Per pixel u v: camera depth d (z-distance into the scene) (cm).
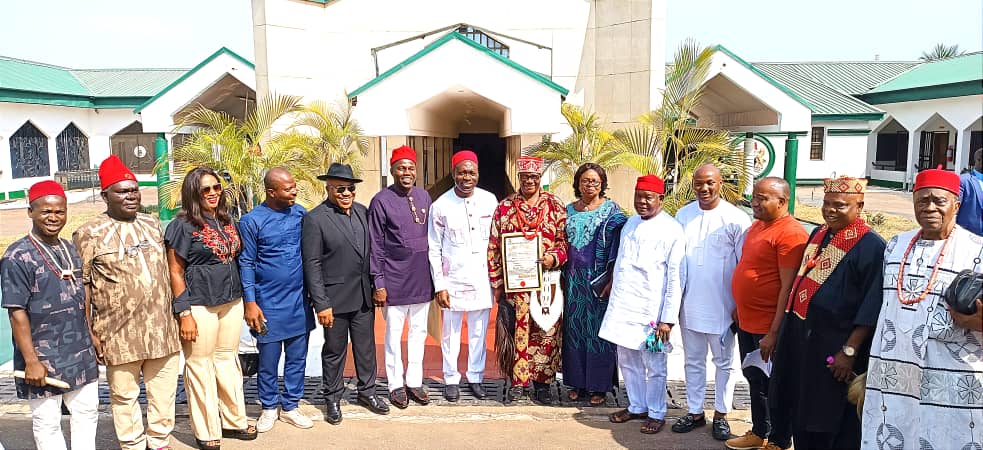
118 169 418
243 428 491
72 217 1805
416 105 910
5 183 2188
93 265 414
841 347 393
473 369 578
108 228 418
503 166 1519
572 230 538
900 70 2986
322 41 1203
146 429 491
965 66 2488
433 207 552
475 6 1202
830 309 395
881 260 380
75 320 404
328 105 1206
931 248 344
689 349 496
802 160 2659
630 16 1141
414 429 512
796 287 415
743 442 470
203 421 467
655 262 487
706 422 522
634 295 495
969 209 602
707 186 475
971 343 329
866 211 1902
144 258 424
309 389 596
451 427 516
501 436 500
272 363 502
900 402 352
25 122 2280
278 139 1022
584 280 536
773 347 435
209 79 1466
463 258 549
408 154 534
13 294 380
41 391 395
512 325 555
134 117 2670
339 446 483
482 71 889
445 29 1202
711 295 477
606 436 500
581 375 549
